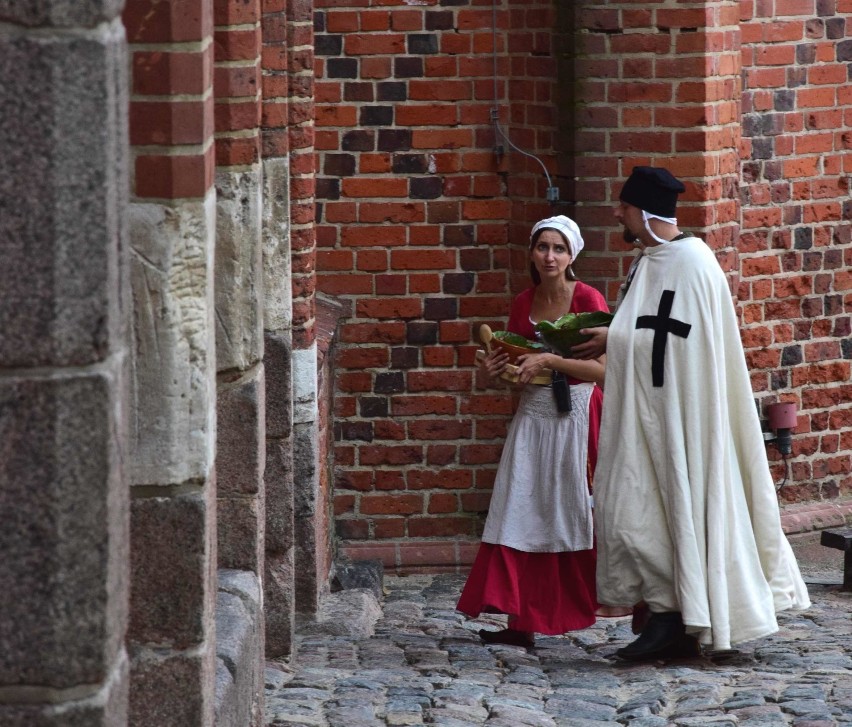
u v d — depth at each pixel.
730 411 16.52
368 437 23.75
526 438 17.42
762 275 24.38
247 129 11.57
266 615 15.72
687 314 16.16
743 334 24.33
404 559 23.64
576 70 21.91
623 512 16.17
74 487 6.02
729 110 22.25
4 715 6.11
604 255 22.17
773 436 24.48
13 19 5.82
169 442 8.62
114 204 6.05
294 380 18.03
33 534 6.01
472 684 14.60
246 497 12.08
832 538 21.73
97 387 6.00
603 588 16.47
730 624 15.98
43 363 5.95
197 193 8.49
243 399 11.99
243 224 11.65
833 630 18.53
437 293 23.59
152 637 8.75
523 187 23.16
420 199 23.39
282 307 15.92
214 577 9.15
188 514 8.69
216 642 10.23
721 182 22.20
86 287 5.96
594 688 14.88
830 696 14.09
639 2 21.58
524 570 17.34
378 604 20.73
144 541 8.68
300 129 17.62
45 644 6.06
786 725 12.82
